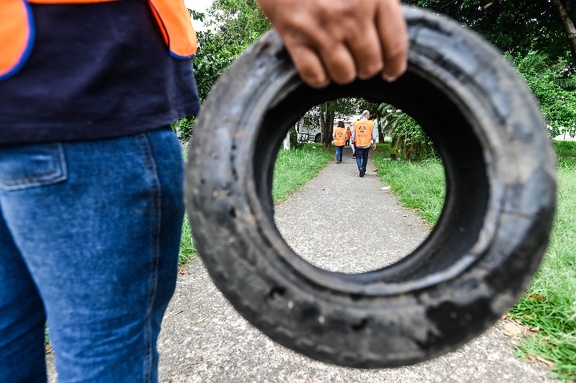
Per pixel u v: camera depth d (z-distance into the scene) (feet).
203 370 6.80
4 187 2.89
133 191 3.20
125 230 3.22
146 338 3.74
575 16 40.75
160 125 3.38
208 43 27.32
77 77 2.81
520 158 2.23
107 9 2.93
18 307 3.48
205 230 2.38
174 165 3.61
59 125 2.80
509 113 2.25
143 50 3.19
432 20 2.36
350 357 2.41
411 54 2.32
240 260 2.35
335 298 2.37
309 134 105.40
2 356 3.41
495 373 6.56
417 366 6.77
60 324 3.32
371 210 19.75
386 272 3.17
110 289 3.25
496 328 7.68
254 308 2.39
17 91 2.67
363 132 33.76
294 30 2.01
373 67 2.08
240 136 2.36
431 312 2.34
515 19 45.32
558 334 7.19
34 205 2.91
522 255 2.24
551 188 2.24
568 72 52.08
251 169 2.38
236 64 2.48
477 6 42.83
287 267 2.36
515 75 2.33
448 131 3.10
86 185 2.99
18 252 3.40
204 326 8.16
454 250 2.78
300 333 2.40
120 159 3.10
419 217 17.84
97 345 3.34
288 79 2.37
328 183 30.25
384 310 2.36
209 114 2.45
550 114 32.65
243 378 6.59
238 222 2.34
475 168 2.83
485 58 2.32
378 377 6.55
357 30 1.94
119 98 3.04
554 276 8.49
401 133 38.32
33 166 2.81
